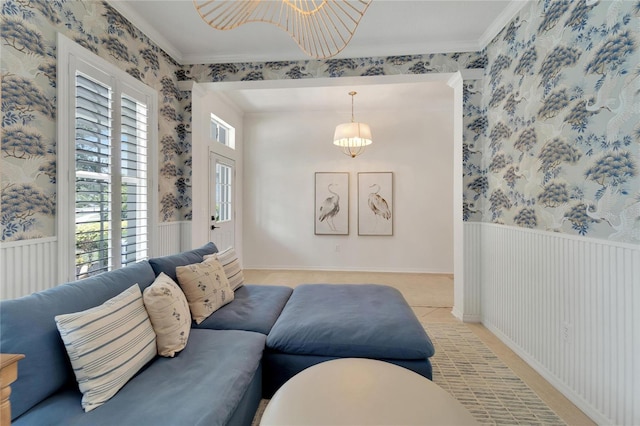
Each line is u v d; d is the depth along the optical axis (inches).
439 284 172.7
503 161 101.2
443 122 198.8
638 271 54.2
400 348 63.1
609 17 60.0
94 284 55.6
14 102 62.2
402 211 203.0
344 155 205.8
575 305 68.2
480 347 95.7
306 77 125.2
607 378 59.7
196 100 131.6
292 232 209.5
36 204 66.7
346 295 91.6
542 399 69.6
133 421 39.1
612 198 59.2
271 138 209.6
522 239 89.3
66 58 73.2
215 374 50.5
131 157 97.4
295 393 46.7
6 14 60.8
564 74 72.4
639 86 54.2
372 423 39.9
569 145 70.6
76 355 43.3
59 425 38.3
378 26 105.8
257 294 94.7
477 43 115.9
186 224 128.0
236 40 115.0
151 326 56.9
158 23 104.2
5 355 33.9
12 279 61.8
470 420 41.2
